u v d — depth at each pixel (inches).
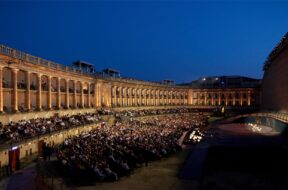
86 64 3592.5
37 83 2320.4
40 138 1669.5
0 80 1868.8
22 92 2167.8
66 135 2005.4
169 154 1699.1
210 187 1115.3
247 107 5157.5
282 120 2354.8
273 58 3302.2
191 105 5556.1
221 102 5634.8
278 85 3053.6
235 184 1218.6
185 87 5659.5
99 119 2723.9
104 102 3639.3
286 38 2564.0
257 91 5374.0
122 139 1818.4
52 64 2534.5
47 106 2469.2
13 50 1983.3
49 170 1304.1
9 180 1146.0
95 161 1235.2
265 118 3051.2
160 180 1205.1
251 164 1595.7
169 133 2262.6
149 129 2427.4
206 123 3368.6
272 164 1581.0
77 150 1428.4
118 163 1275.8
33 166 1360.7
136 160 1445.6
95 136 1909.4
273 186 1187.3
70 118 2316.7
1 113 1790.1
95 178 1160.2
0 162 1266.0
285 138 2126.0
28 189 1035.9
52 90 2573.8
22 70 2123.5
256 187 1176.8
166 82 5728.3
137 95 4510.3
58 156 1376.7
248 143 1910.7
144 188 1101.1
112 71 4195.4
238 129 2878.9
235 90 5536.4
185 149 1902.1
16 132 1542.8
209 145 1882.4
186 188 1107.9
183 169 1365.7
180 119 3543.3
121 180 1201.4
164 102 5221.5
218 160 1662.2
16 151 1342.3
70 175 1205.7
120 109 3764.8
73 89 2952.8
